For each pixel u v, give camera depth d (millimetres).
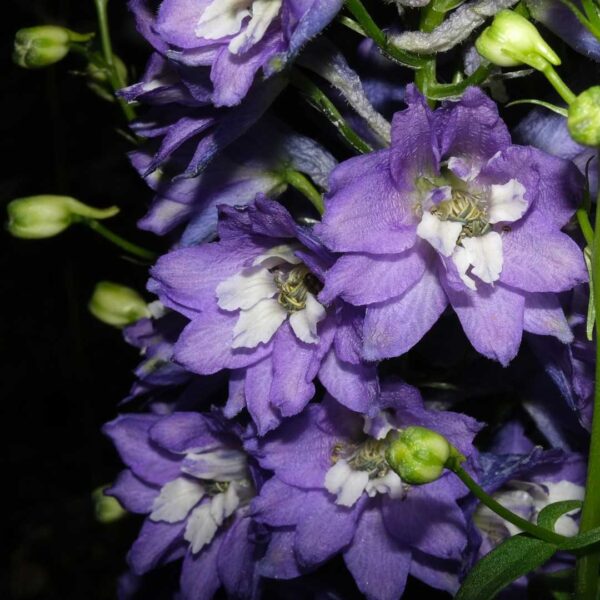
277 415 235
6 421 580
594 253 200
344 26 250
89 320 472
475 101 203
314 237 216
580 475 261
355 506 251
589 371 243
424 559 254
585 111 179
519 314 217
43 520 555
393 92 248
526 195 213
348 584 270
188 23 224
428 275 220
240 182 250
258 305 238
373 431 242
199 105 232
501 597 263
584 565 221
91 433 445
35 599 534
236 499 270
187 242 255
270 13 216
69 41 295
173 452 273
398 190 218
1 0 523
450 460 210
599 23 199
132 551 280
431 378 265
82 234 435
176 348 238
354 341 225
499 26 197
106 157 459
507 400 271
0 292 559
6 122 537
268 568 255
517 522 214
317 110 250
